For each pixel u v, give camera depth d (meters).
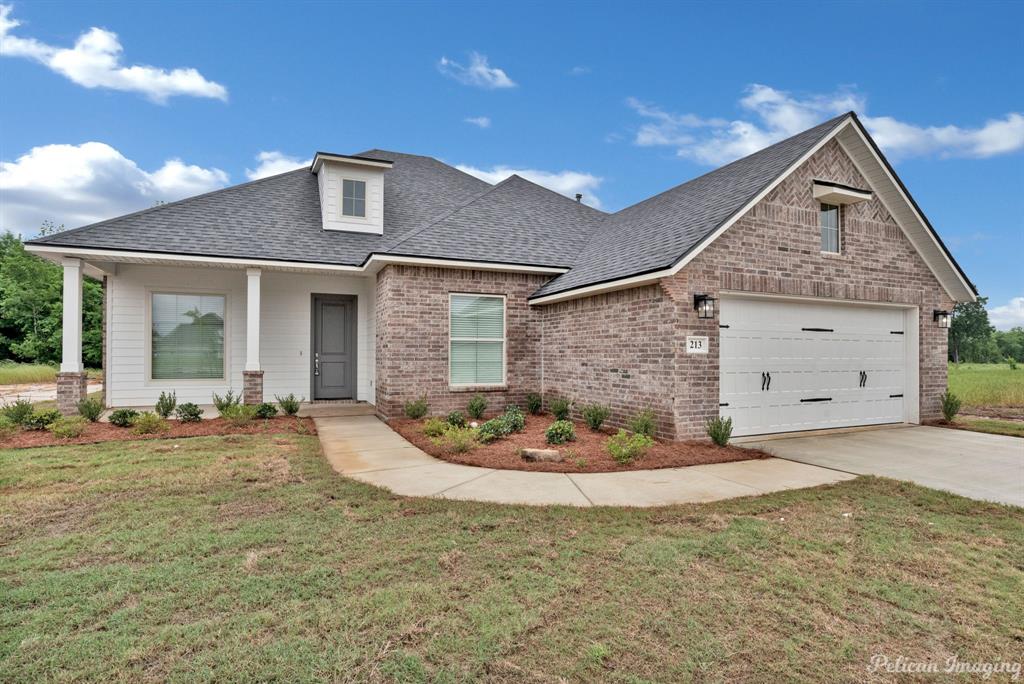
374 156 17.73
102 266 12.11
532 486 6.22
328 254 12.39
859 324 11.11
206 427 10.00
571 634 3.06
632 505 5.50
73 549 4.18
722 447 8.44
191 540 4.39
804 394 10.31
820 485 6.36
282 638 2.98
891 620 3.25
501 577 3.77
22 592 3.45
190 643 2.91
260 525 4.77
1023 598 3.53
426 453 8.03
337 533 4.59
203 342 13.30
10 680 2.59
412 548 4.28
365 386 14.29
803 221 10.05
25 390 19.06
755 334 9.75
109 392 12.52
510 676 2.68
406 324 11.47
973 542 4.52
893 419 11.52
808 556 4.19
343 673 2.68
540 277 12.70
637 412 9.49
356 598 3.43
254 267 11.67
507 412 10.95
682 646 2.95
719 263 9.14
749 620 3.23
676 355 8.70
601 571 3.88
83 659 2.76
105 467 6.80
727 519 5.05
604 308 10.40
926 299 11.74
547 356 12.39
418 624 3.13
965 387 18.84
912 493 5.98
